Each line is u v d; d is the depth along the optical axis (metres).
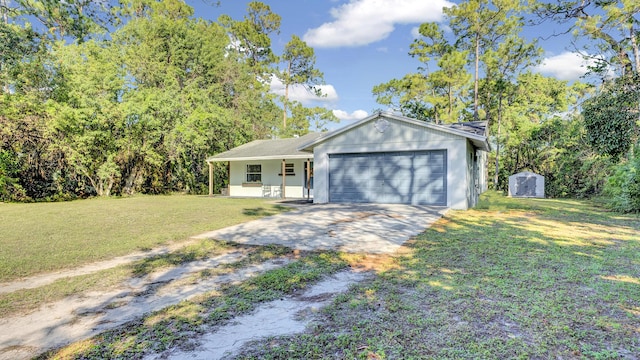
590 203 14.32
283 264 5.02
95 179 17.70
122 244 6.46
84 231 7.67
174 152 20.20
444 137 11.42
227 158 18.67
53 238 6.93
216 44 29.94
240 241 6.66
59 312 3.40
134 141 18.42
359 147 12.82
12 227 8.07
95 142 16.78
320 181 13.56
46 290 4.04
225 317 3.16
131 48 24.27
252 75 33.31
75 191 16.92
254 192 19.28
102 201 14.96
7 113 13.30
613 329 2.74
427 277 4.18
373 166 12.68
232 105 30.03
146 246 6.34
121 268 4.94
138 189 19.95
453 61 25.59
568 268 4.43
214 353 2.51
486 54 26.23
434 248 5.73
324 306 3.36
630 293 3.51
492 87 27.34
